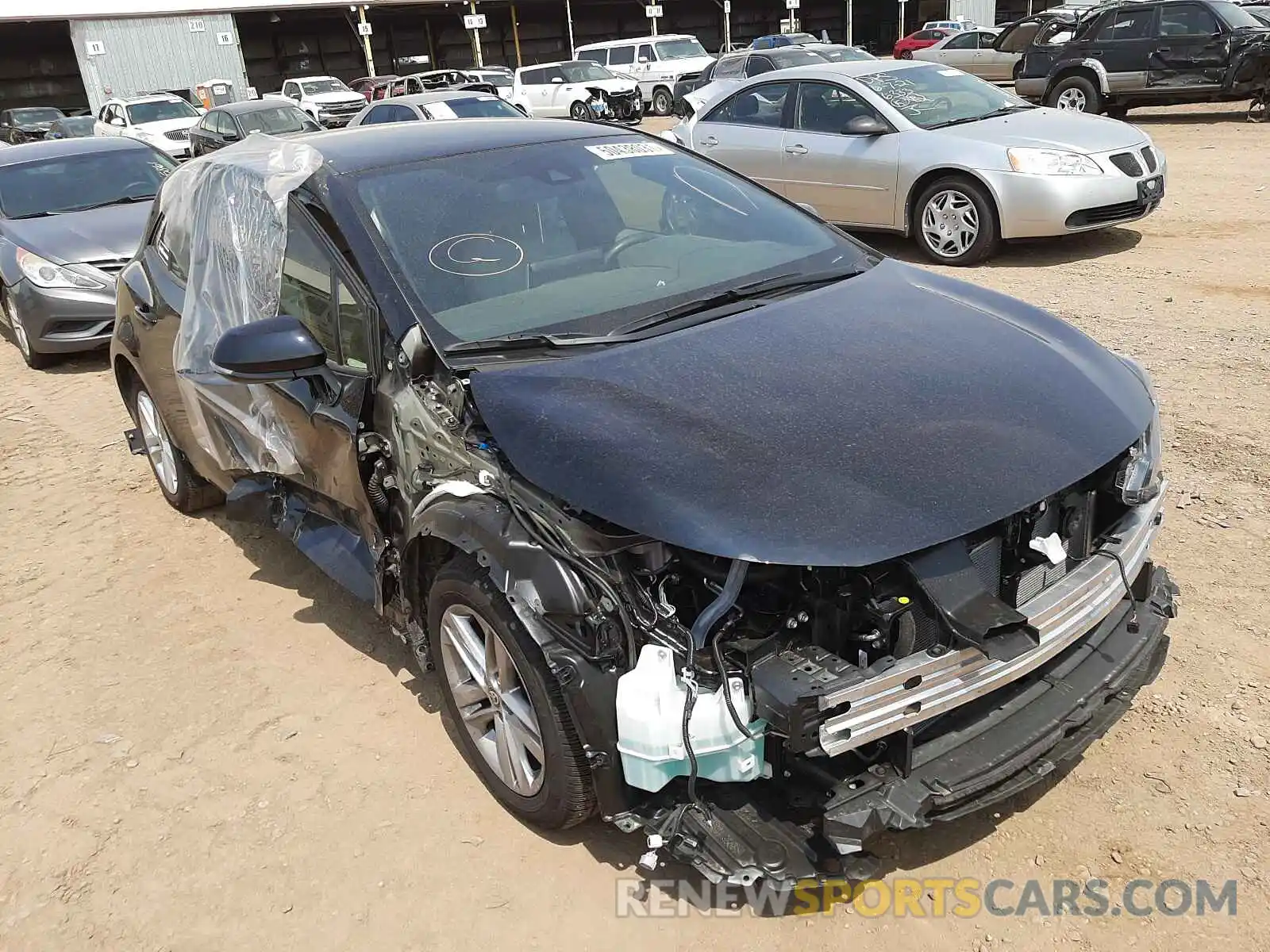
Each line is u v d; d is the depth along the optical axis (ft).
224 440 13.32
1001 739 7.86
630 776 7.60
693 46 88.84
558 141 12.44
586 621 7.67
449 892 8.71
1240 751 9.46
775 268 11.34
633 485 7.57
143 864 9.34
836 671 7.15
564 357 9.29
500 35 145.38
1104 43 49.16
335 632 12.89
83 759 10.82
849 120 29.76
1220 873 8.27
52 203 27.58
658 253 11.30
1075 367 9.40
